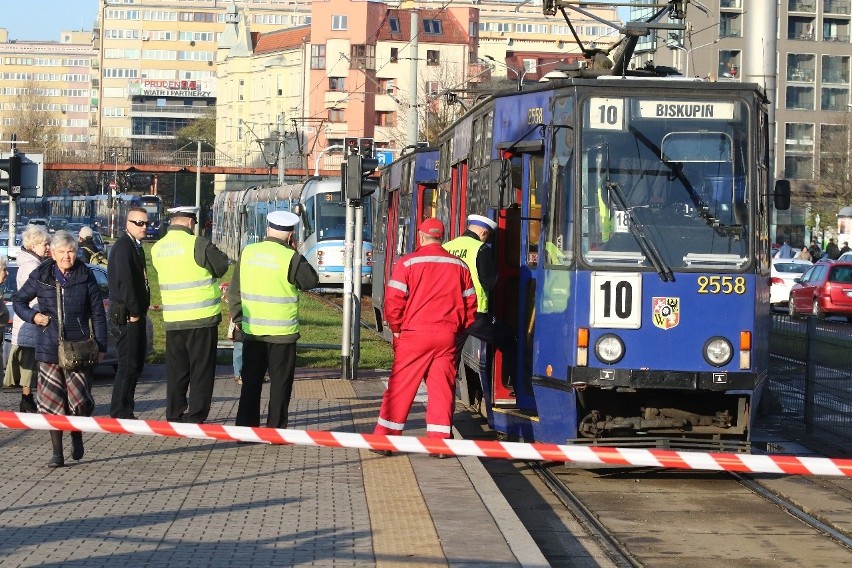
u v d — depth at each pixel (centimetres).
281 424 1537
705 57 10525
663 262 1415
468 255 1562
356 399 1977
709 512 1320
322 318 4000
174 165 13888
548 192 1486
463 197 1927
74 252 1322
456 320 1426
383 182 3553
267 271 1516
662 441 1428
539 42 16225
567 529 1246
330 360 2700
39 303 1324
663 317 1409
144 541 995
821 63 11375
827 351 1806
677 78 1477
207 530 1039
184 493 1194
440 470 1338
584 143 1441
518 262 1673
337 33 13262
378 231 3588
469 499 1182
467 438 1767
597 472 1531
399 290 1415
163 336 3241
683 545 1173
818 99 11394
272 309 1518
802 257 7212
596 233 1426
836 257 6469
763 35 2295
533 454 916
